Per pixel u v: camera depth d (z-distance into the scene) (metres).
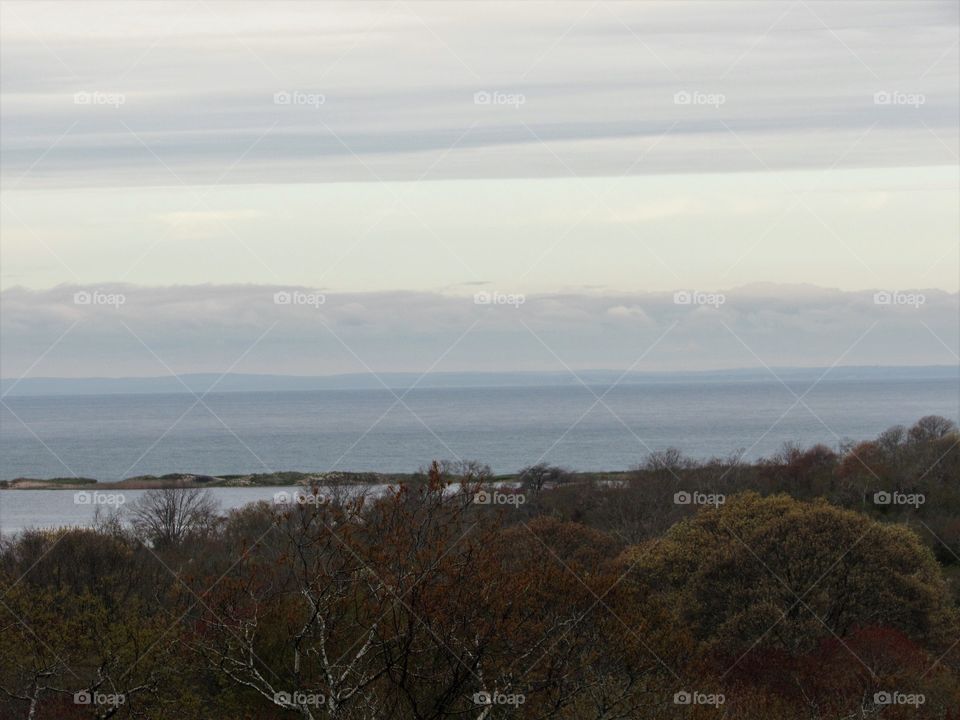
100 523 129.62
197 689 52.69
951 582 119.31
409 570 35.28
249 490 172.88
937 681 80.06
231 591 39.50
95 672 53.72
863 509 143.62
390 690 36.81
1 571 82.38
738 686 75.06
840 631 100.06
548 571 44.34
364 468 194.12
